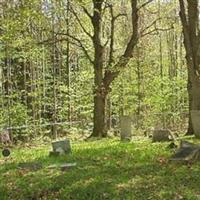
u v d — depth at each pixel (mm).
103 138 26328
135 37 28219
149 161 14750
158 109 46062
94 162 15148
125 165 14289
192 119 21219
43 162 15742
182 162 14023
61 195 11820
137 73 44875
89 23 33625
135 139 23000
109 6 28625
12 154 19141
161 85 45969
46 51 41281
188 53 22750
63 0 28703
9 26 26062
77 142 23938
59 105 43188
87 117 44188
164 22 40469
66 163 15188
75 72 43406
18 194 12227
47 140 32312
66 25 36625
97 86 28328
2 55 34188
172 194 11070
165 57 56312
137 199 11016
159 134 20531
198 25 22703
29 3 25578
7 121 36625
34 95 38688
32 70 42281
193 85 22828
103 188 11875
